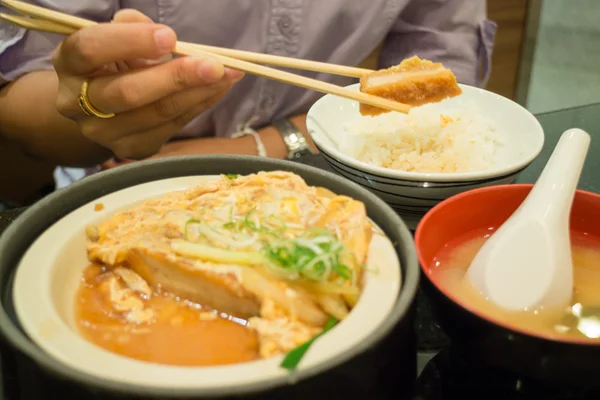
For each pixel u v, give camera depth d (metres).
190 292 0.23
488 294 0.23
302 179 0.26
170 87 0.30
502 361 0.21
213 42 0.48
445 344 0.25
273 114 0.53
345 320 0.20
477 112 0.38
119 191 0.26
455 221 0.26
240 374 0.18
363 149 0.36
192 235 0.23
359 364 0.19
